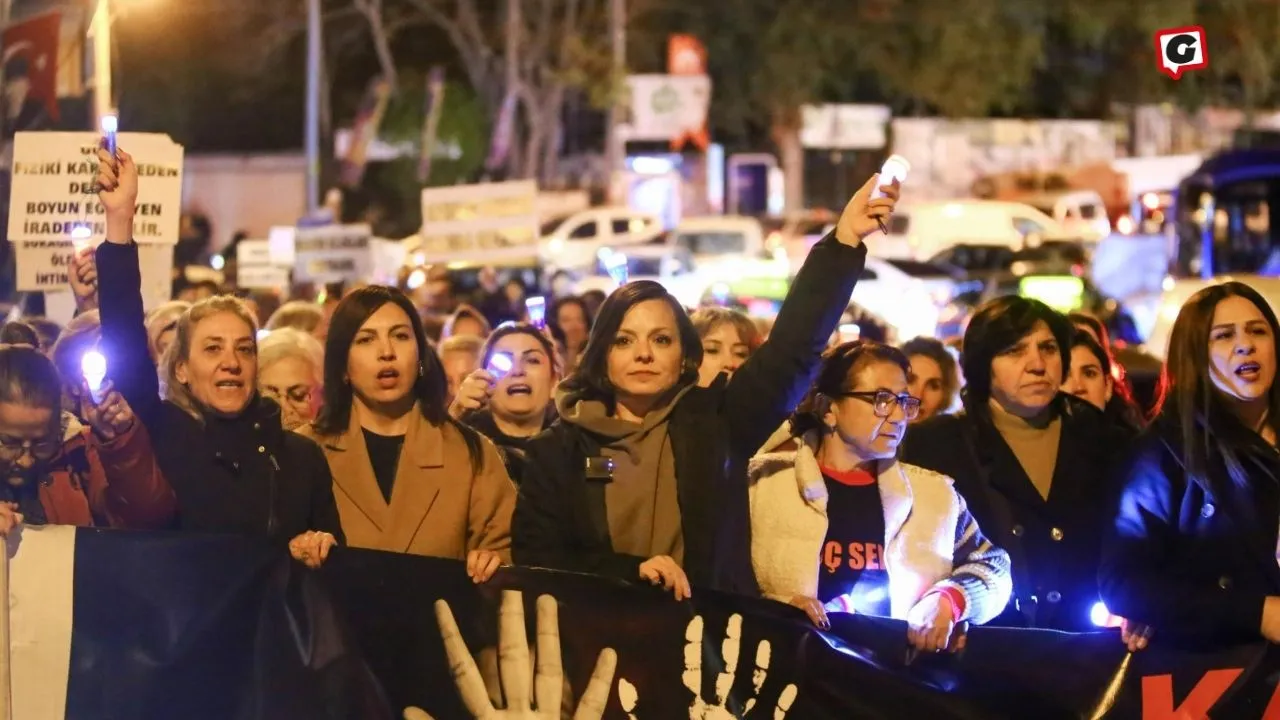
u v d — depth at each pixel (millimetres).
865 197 5477
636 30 44625
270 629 5387
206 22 45250
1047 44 48750
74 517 5727
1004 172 47531
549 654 5434
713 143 48844
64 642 5340
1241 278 19438
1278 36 45906
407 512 5879
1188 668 5465
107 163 5605
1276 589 5270
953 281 32344
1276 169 24578
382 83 42688
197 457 5723
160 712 5355
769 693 5457
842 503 5801
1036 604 6082
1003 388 6199
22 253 9398
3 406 5434
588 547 5508
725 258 34719
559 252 36469
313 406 8023
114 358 5602
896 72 44812
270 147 47812
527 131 46281
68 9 13234
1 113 12500
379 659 5402
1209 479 5246
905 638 5492
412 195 42469
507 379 7504
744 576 5609
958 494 5953
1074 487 6188
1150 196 35875
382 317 5898
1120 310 22734
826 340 5504
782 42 44281
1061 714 5531
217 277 21391
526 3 43500
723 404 5594
